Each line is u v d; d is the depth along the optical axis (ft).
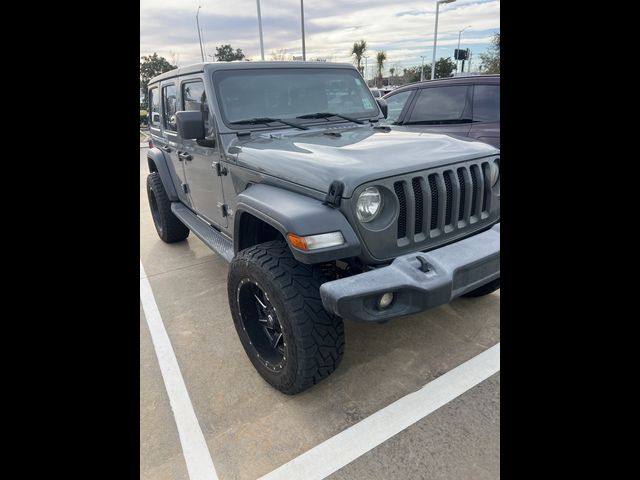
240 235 8.96
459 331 10.13
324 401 8.11
